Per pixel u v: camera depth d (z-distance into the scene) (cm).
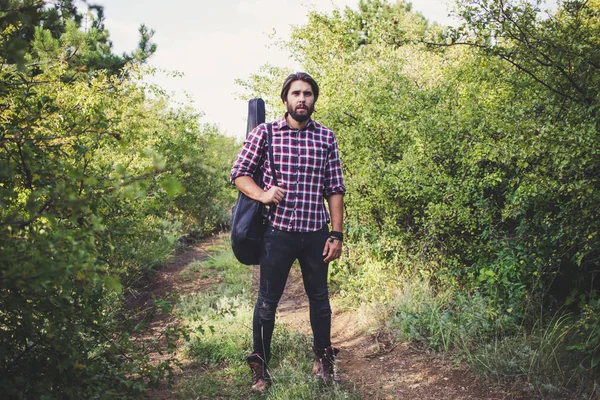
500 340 381
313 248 348
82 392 253
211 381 366
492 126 408
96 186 226
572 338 346
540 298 393
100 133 284
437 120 471
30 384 233
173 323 518
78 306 258
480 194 455
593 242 337
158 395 352
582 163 291
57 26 791
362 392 347
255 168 349
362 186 550
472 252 468
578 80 350
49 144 257
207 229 1269
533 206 411
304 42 747
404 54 657
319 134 350
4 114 256
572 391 315
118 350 282
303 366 376
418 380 360
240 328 463
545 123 324
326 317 359
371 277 504
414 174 476
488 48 364
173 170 211
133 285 679
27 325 234
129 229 321
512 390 328
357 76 614
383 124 531
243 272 761
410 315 438
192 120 1038
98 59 1148
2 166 217
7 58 193
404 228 544
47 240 192
